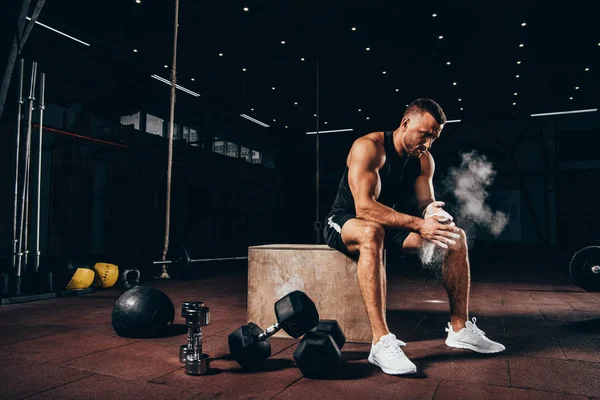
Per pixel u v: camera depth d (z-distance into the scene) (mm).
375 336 1559
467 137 14531
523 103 12234
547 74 10078
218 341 2002
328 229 1915
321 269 1972
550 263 7527
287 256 2018
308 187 15648
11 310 2922
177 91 10703
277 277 2027
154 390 1332
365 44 8531
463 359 1648
